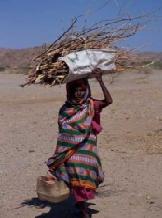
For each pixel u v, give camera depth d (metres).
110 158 7.84
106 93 5.04
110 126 10.93
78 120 4.95
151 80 25.09
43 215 5.47
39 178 5.06
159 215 5.38
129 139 9.34
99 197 5.94
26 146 9.00
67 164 4.94
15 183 6.58
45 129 10.87
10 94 18.70
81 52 4.95
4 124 11.59
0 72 37.62
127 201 5.79
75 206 5.60
